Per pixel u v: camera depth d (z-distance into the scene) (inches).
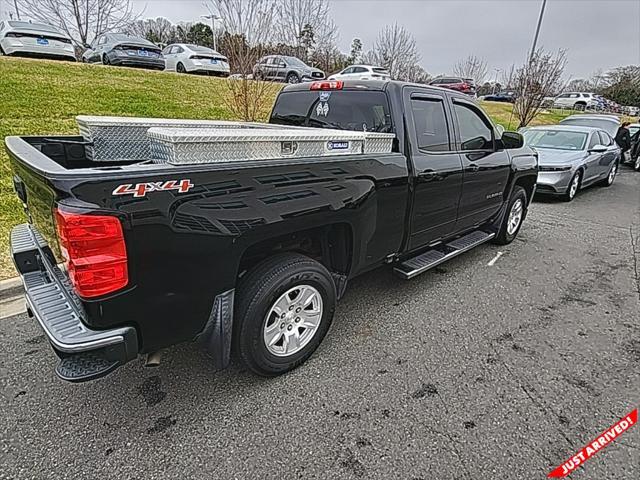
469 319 138.6
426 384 104.5
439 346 121.9
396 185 122.9
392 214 125.3
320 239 114.2
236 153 84.6
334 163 103.4
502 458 83.0
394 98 126.7
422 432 88.8
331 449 83.7
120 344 74.7
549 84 625.6
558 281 173.6
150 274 75.4
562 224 270.4
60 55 525.0
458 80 1083.3
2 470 76.7
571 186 340.5
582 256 206.5
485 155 168.4
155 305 78.0
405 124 127.7
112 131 115.9
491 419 93.2
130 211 70.6
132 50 577.9
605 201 353.1
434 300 151.5
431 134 139.4
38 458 79.7
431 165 136.2
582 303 153.7
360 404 96.7
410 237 138.3
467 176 155.9
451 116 149.1
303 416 92.4
